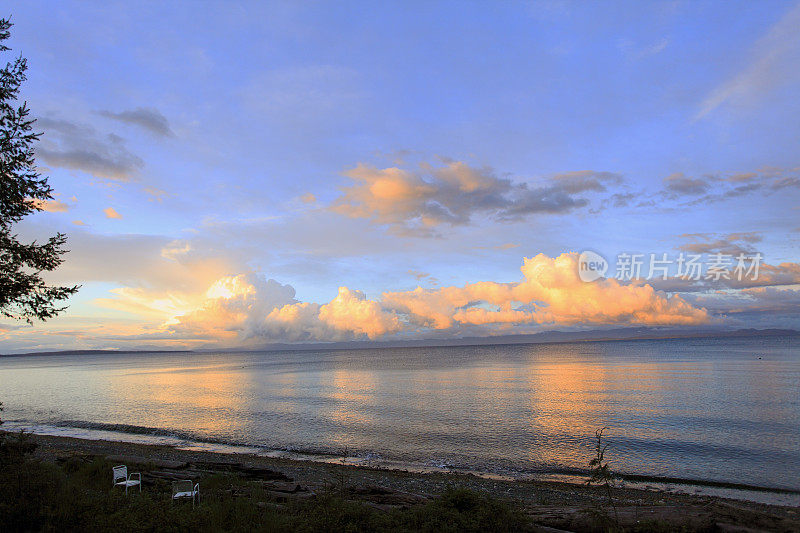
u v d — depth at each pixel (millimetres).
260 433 34531
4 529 8719
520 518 10375
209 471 18281
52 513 9047
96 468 16891
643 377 74188
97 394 67375
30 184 10961
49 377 121125
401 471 23734
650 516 11273
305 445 30500
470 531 9336
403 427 35938
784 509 17422
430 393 58812
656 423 35000
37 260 11055
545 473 23562
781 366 90125
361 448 29391
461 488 10789
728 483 21344
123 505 10125
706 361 114250
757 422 34531
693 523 10617
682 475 22656
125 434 34938
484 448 28969
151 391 71000
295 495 14102
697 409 40812
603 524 10969
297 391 65938
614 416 38406
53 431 36500
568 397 51438
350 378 91438
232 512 11008
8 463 10492
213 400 56219
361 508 9953
